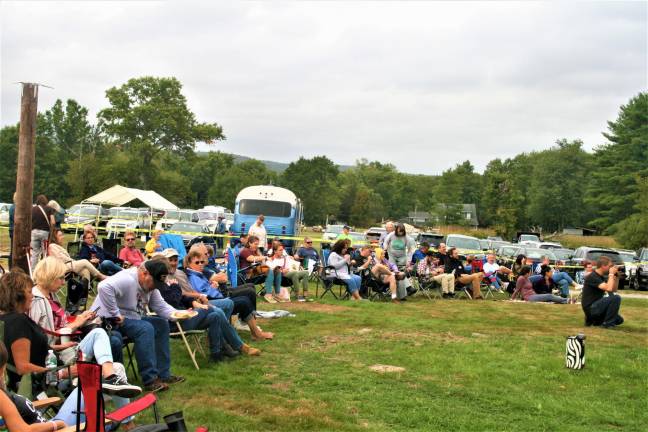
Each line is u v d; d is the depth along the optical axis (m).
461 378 8.47
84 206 39.34
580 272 25.33
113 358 7.02
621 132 65.19
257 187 29.98
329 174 106.69
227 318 9.68
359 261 17.45
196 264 9.94
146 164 80.25
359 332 11.30
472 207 103.88
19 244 10.95
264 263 14.62
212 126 84.44
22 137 10.91
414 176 145.12
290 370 8.59
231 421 6.43
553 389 8.16
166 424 4.73
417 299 16.88
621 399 7.83
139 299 7.60
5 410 4.41
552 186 93.31
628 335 12.25
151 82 81.81
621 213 63.22
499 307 15.79
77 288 11.24
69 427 4.74
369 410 7.00
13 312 5.64
